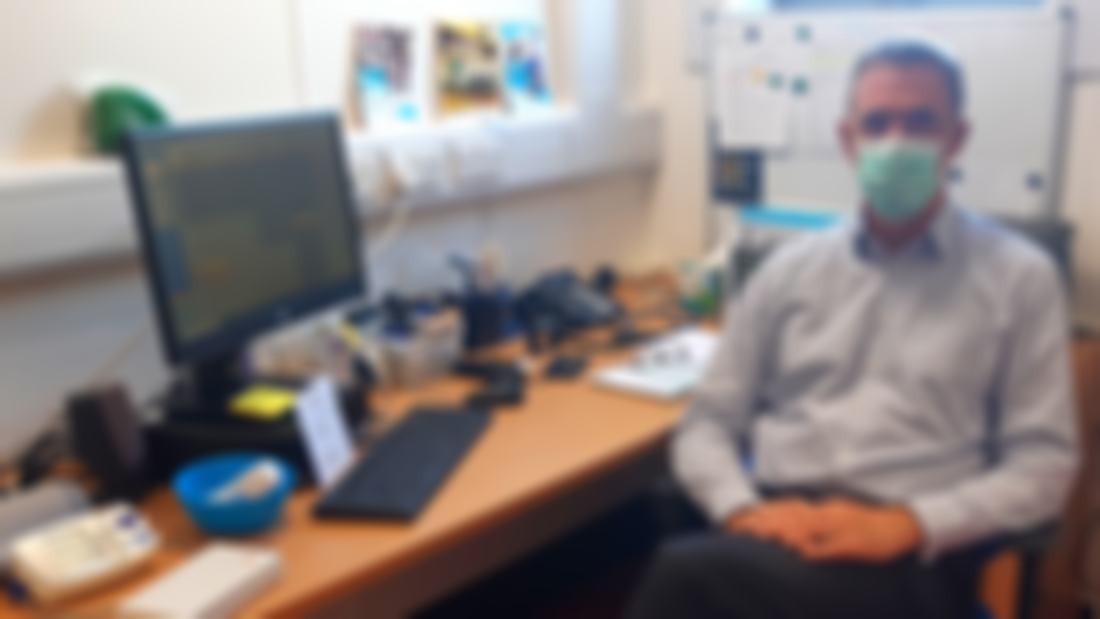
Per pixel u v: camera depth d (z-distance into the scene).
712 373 1.63
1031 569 1.40
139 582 1.18
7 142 1.56
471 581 2.22
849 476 1.47
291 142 1.59
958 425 1.44
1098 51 1.82
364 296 1.79
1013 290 1.43
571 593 2.36
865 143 1.51
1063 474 1.37
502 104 2.28
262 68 1.85
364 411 1.63
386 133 2.03
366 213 2.01
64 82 1.60
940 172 1.47
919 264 1.50
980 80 1.97
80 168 1.57
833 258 1.57
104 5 1.63
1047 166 1.93
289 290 1.60
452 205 2.24
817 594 1.30
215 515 1.27
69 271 1.62
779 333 1.62
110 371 1.70
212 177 1.43
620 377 1.84
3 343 1.56
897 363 1.48
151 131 1.32
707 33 2.43
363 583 1.22
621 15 2.48
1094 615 1.96
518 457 1.52
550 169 2.36
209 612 1.09
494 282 2.13
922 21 2.03
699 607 1.33
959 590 1.39
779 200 2.37
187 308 1.39
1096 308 1.92
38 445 1.50
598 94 2.45
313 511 1.34
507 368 1.89
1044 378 1.40
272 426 1.43
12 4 1.53
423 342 1.87
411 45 2.08
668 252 2.70
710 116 2.48
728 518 1.46
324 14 1.92
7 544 1.21
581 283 2.39
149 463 1.46
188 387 1.55
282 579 1.19
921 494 1.43
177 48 1.73
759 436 1.60
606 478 2.45
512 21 2.29
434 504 1.37
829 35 2.18
